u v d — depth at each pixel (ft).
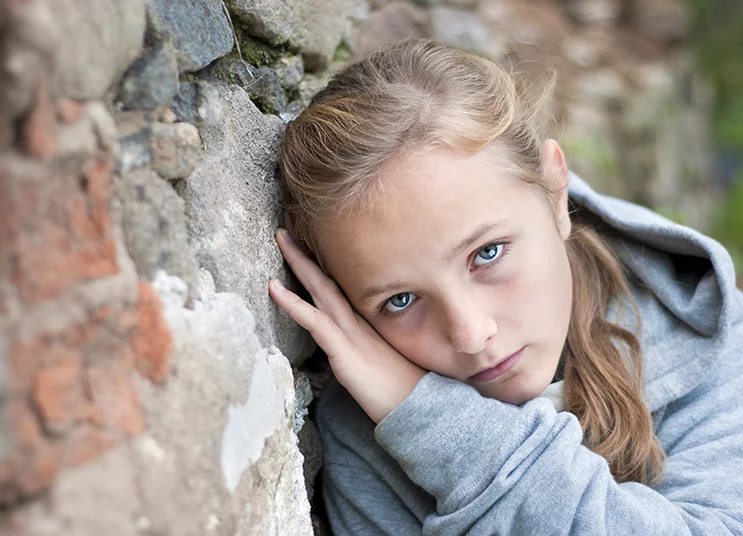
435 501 3.95
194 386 2.55
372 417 3.82
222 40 3.32
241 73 3.76
